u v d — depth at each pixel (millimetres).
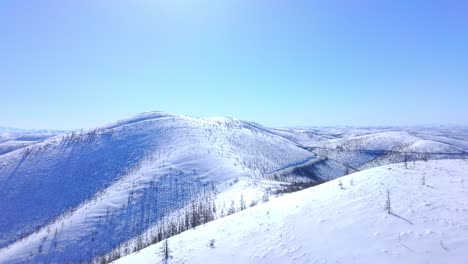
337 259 19516
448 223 20219
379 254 18719
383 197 27125
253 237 26156
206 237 29547
